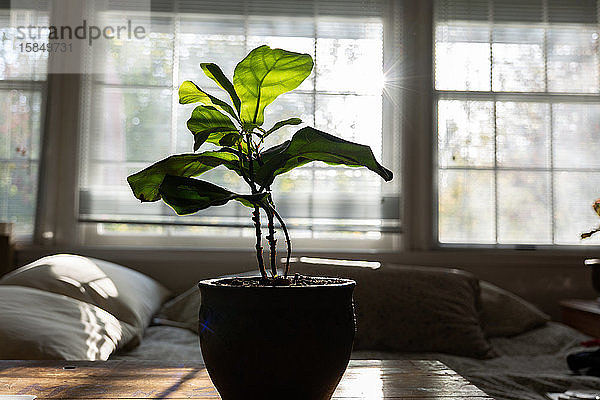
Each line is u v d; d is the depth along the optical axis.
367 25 3.12
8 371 1.16
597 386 1.77
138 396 0.98
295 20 3.11
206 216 2.95
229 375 0.80
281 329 0.78
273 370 0.78
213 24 3.09
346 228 2.99
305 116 3.07
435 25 3.13
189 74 3.06
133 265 2.88
